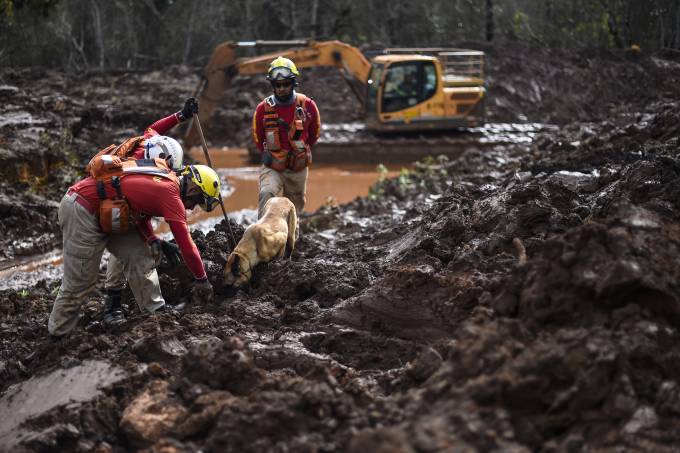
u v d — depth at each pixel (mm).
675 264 4418
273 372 5164
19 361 5836
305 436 4102
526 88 26594
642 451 3604
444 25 36938
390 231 8570
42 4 26016
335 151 20047
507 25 35156
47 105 18469
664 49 28750
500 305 4758
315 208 15242
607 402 3879
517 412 3908
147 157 6047
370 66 20656
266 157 8023
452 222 6711
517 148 17734
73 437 4676
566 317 4441
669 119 10281
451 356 4281
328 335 5609
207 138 22938
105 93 25500
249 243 6777
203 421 4461
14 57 31500
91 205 5707
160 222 13578
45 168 14148
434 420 3666
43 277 10508
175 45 35250
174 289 6789
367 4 37438
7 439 4789
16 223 12125
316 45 20406
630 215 4746
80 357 5523
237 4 36469
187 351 5387
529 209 6270
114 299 6492
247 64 19953
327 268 6766
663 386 3906
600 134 13305
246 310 6242
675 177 6082
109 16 34250
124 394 5023
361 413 4223
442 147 20391
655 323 4238
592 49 28594
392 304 5629
